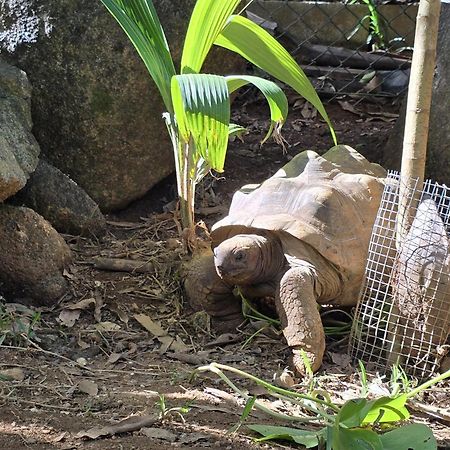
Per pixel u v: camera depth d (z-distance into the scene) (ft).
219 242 12.20
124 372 10.61
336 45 19.08
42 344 11.25
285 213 11.60
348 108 17.84
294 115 17.76
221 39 13.01
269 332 11.81
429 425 9.84
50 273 12.37
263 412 9.62
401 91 17.94
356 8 18.93
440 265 10.79
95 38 13.98
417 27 10.68
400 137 15.12
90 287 12.57
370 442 8.48
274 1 19.03
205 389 10.13
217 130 11.03
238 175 15.76
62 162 14.39
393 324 11.07
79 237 13.74
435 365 10.89
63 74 14.10
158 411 9.38
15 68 14.06
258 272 11.49
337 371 10.96
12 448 8.41
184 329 11.91
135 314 12.14
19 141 13.29
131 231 14.35
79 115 14.15
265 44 12.78
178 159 12.77
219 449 8.65
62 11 13.99
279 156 16.34
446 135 14.02
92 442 8.62
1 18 14.24
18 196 13.69
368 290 11.54
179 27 14.37
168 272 12.97
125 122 14.24
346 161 12.71
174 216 13.83
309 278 11.05
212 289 11.98
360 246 11.54
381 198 11.91
